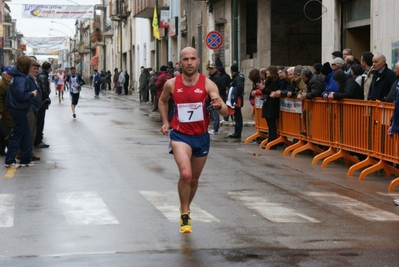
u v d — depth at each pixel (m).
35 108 17.70
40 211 11.56
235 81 24.27
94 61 121.06
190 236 9.81
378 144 15.31
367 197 13.23
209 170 16.55
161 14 56.97
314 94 18.38
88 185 14.23
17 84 16.61
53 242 9.45
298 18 35.53
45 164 17.44
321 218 11.20
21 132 16.84
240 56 37.62
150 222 10.73
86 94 74.94
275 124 21.14
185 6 50.50
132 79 80.69
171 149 10.22
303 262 8.47
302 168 17.00
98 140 23.58
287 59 35.62
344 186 14.46
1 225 10.51
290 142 21.02
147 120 33.75
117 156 19.06
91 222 10.71
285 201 12.70
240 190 13.78
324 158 18.58
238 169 16.75
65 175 15.60
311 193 13.55
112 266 8.24
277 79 20.92
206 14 44.28
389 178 15.51
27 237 9.74
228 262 8.44
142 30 73.69
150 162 17.80
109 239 9.61
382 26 22.31
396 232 10.23
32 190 13.62
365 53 17.14
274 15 35.44
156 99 41.12
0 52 102.31
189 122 9.98
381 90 16.31
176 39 55.66
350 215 11.48
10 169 16.55
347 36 25.80
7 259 8.57
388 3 21.81
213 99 9.84
